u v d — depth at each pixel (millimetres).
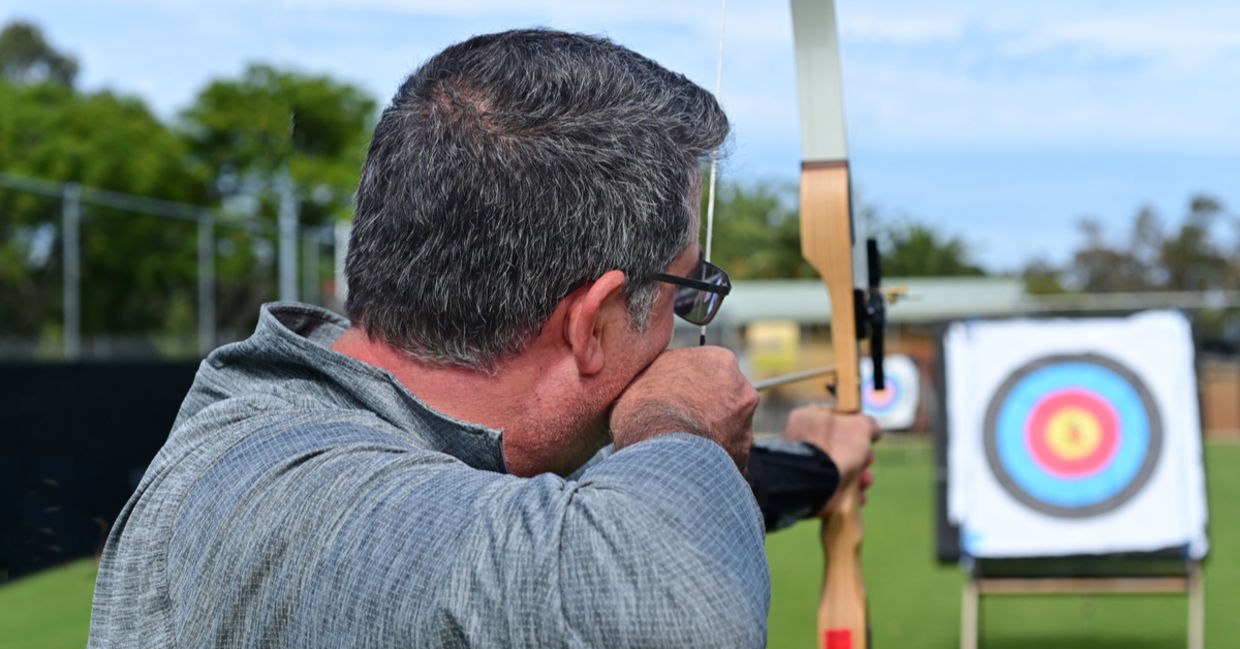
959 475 3684
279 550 591
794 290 13430
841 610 1244
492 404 689
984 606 4145
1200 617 3275
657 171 675
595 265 661
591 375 693
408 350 680
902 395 9922
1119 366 3742
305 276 10750
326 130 19000
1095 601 4211
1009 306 13383
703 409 695
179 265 9219
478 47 690
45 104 18938
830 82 1147
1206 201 27328
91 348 8516
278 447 638
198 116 18797
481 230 644
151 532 645
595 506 565
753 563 590
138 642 628
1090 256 27875
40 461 4949
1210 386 11875
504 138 646
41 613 3174
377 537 578
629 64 703
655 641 528
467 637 541
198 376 740
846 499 1233
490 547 558
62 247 8141
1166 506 3533
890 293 1277
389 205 668
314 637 572
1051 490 3629
